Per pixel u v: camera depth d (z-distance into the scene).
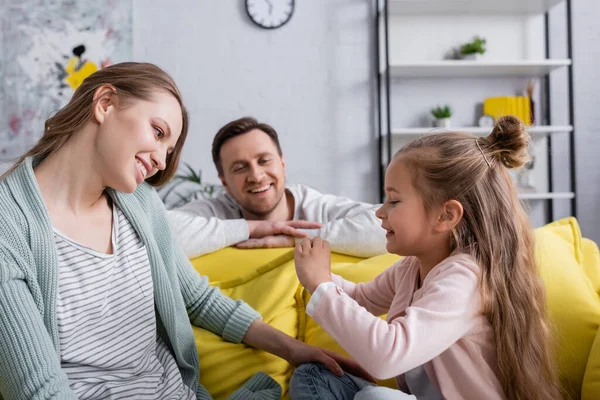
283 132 3.96
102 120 1.09
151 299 1.23
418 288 1.25
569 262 1.48
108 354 1.12
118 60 3.81
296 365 1.27
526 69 3.83
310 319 1.47
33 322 0.97
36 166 1.14
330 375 1.18
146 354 1.20
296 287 1.47
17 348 0.95
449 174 1.18
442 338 1.09
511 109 3.86
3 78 3.75
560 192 4.04
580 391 1.30
